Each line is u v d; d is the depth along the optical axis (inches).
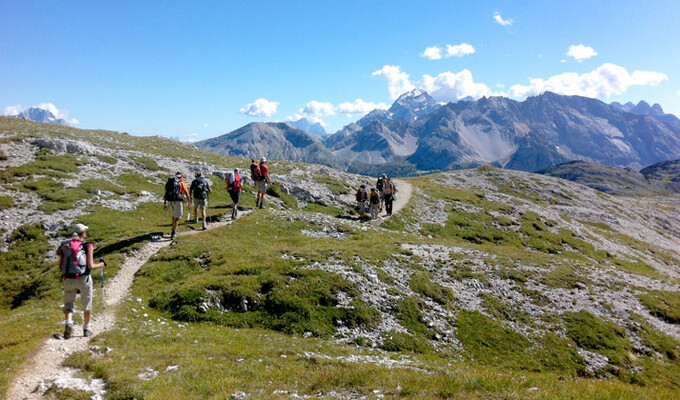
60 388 402.9
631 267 2482.8
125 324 679.7
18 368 445.4
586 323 1053.2
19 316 689.6
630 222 4065.0
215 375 465.4
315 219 1615.4
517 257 1456.7
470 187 4252.0
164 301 837.8
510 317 1032.2
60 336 563.8
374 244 1347.2
